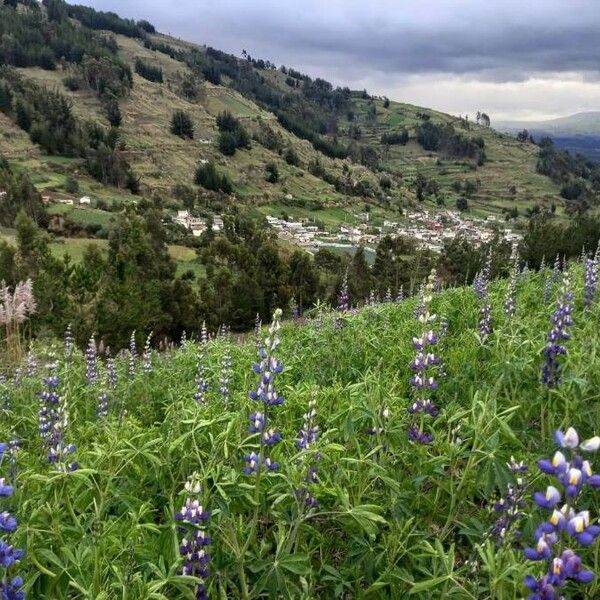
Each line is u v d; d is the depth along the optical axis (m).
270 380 4.06
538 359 6.21
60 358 13.34
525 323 7.67
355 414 4.91
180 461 4.48
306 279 52.00
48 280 30.97
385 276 51.31
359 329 9.27
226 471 4.05
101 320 31.39
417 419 5.13
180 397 8.31
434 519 4.42
